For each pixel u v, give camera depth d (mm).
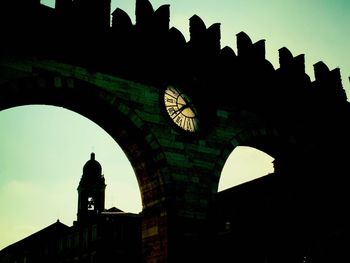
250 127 21141
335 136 23812
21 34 16266
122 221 43781
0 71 15531
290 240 14633
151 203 18391
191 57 20406
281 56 23719
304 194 14891
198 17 21406
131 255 42156
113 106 17500
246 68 22094
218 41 21672
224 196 16844
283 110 22609
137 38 18953
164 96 19000
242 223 15469
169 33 20031
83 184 49875
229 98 21109
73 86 16734
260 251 14914
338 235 14508
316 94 23984
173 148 18469
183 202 17906
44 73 16328
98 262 42219
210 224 16906
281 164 22312
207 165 19078
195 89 20156
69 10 17469
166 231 17219
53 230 57719
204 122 19875
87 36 17641
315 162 17094
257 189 15539
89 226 45875
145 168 18531
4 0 16094
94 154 53531
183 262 16969
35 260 55781
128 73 18328
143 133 17906
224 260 15641
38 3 16781
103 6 18422
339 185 15102
